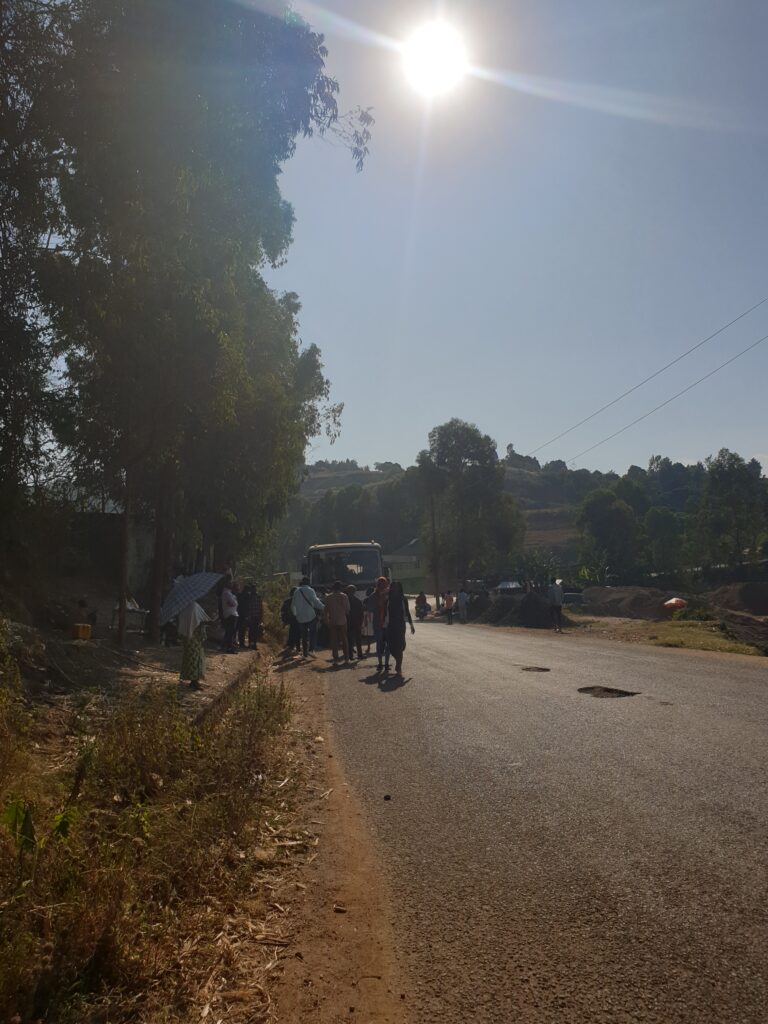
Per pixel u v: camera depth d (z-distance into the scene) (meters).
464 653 19.73
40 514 12.77
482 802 6.32
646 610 48.97
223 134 10.28
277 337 23.27
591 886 4.55
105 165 9.67
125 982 3.42
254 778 6.79
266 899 4.59
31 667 9.15
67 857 3.99
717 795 6.14
